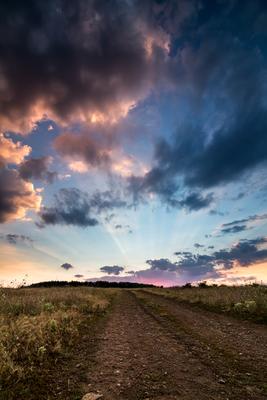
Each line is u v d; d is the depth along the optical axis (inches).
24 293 895.1
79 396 223.1
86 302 842.8
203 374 269.4
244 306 663.1
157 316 677.3
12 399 213.9
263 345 378.0
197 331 475.8
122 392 229.8
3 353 283.9
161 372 276.4
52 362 304.7
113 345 388.5
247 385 241.8
